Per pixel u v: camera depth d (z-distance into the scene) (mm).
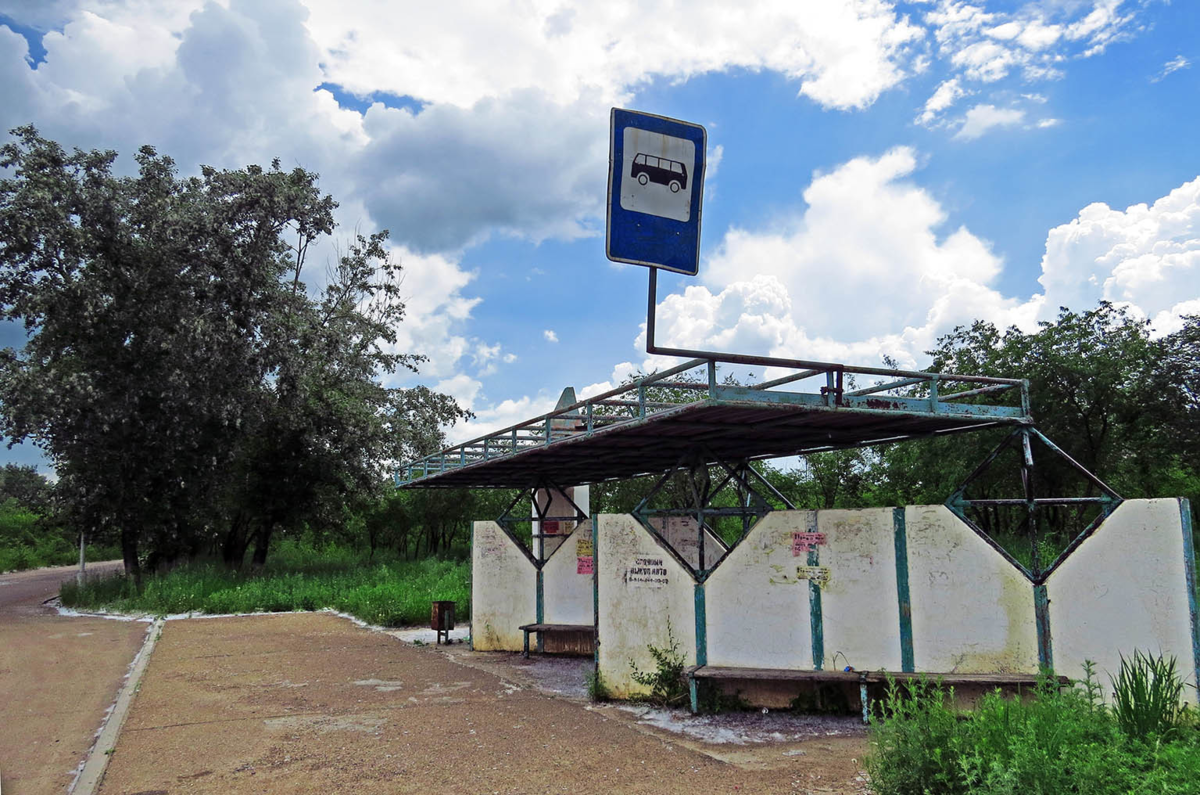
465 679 10898
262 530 31500
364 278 33062
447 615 14391
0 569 52500
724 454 10547
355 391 30688
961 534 7926
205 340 24016
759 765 6633
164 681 11070
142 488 25297
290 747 7520
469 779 6434
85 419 23609
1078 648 7309
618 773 6492
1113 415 23797
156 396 24547
